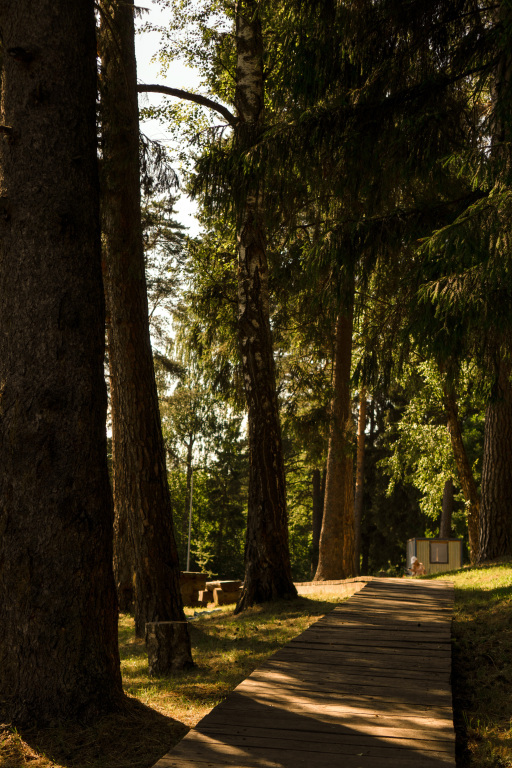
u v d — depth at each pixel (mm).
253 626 9594
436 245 6129
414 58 7863
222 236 15961
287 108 10008
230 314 16078
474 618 8203
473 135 7707
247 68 12031
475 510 19844
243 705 4109
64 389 4812
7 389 4770
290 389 18797
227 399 16938
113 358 8703
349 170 7961
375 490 38562
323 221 11945
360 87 7910
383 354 9070
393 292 10055
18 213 4938
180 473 50688
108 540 4934
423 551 25016
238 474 50812
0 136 5117
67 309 4906
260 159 7848
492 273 5902
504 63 7254
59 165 5055
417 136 7500
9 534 4617
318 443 18031
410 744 3438
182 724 4785
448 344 7301
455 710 5121
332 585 14078
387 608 8211
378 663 5250
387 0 7375
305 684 4613
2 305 4918
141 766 3971
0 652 4562
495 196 5805
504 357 8078
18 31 5129
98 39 8547
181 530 51125
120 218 8609
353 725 3736
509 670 5926
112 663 4867
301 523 46375
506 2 6031
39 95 5047
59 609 4586
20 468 4656
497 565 12734
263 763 3158
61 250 4957
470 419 31047
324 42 7707
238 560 51188
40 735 4316
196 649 8391
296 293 14703
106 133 7934
